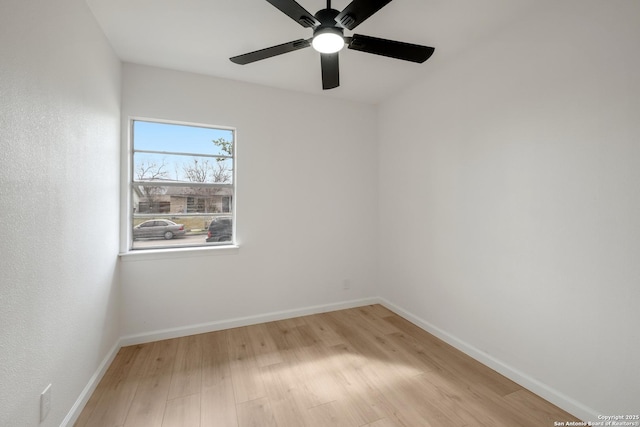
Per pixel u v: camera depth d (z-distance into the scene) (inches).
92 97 70.0
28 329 45.6
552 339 66.6
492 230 81.0
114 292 87.6
